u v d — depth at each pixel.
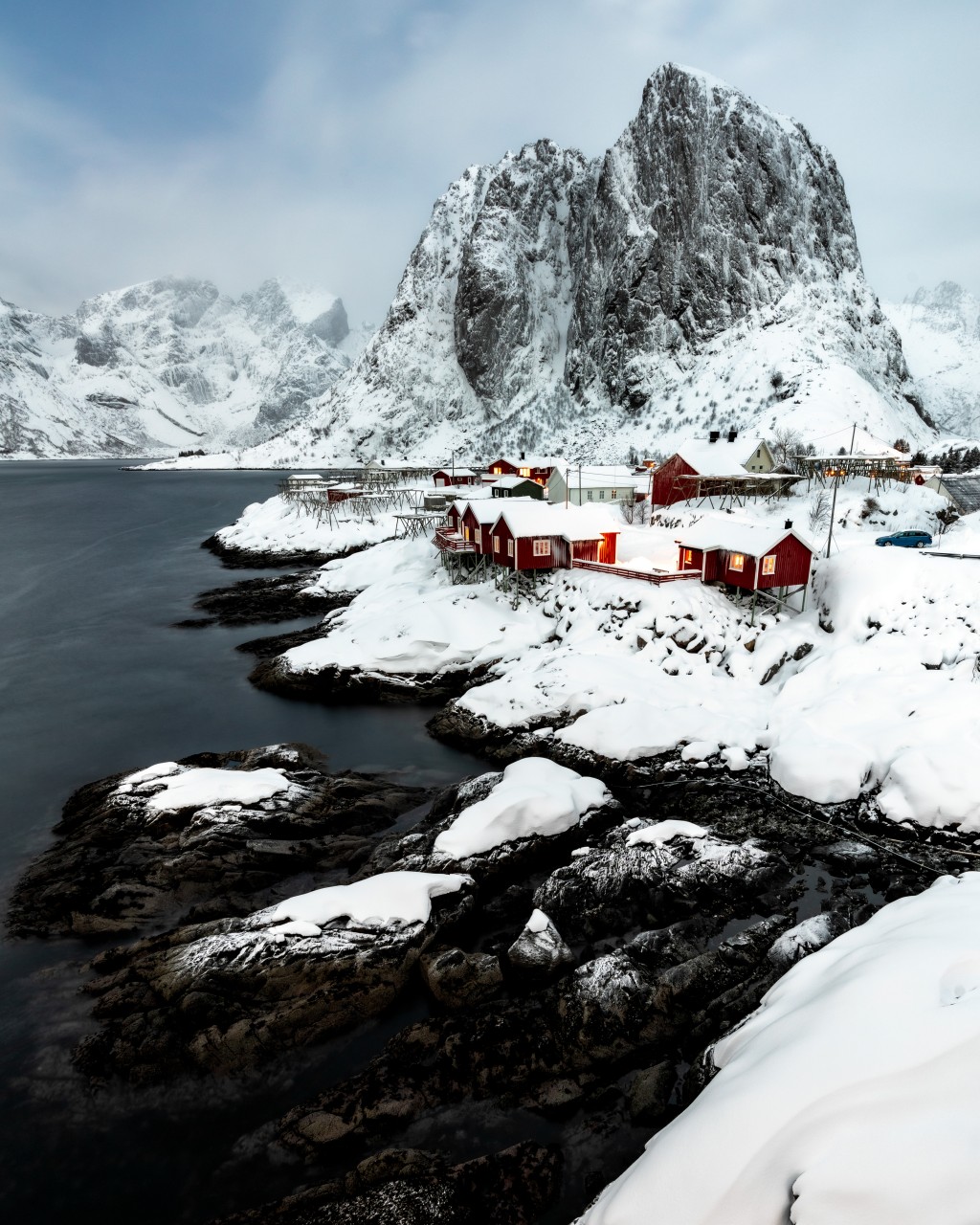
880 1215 7.38
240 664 39.59
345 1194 10.81
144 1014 14.41
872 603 31.94
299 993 14.66
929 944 11.48
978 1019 9.20
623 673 30.34
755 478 57.22
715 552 35.84
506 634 36.44
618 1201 9.17
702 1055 12.53
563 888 17.94
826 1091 9.06
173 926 17.59
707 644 32.59
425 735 30.22
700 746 25.48
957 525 46.16
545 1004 14.37
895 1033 9.59
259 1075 13.55
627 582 35.53
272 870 19.59
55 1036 14.40
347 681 34.69
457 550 43.88
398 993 15.26
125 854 19.72
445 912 17.12
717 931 16.80
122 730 30.92
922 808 20.73
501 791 21.34
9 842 21.98
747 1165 8.65
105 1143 12.36
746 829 21.59
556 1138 11.83
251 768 25.39
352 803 22.83
